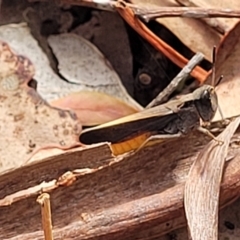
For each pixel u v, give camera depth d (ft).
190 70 1.01
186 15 1.04
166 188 0.94
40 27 1.07
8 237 0.92
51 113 0.99
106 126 0.97
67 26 1.08
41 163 0.93
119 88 1.05
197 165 0.93
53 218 0.92
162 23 1.05
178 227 0.94
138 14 1.04
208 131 0.96
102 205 0.93
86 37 1.08
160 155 0.95
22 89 1.00
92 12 1.09
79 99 1.03
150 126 0.97
